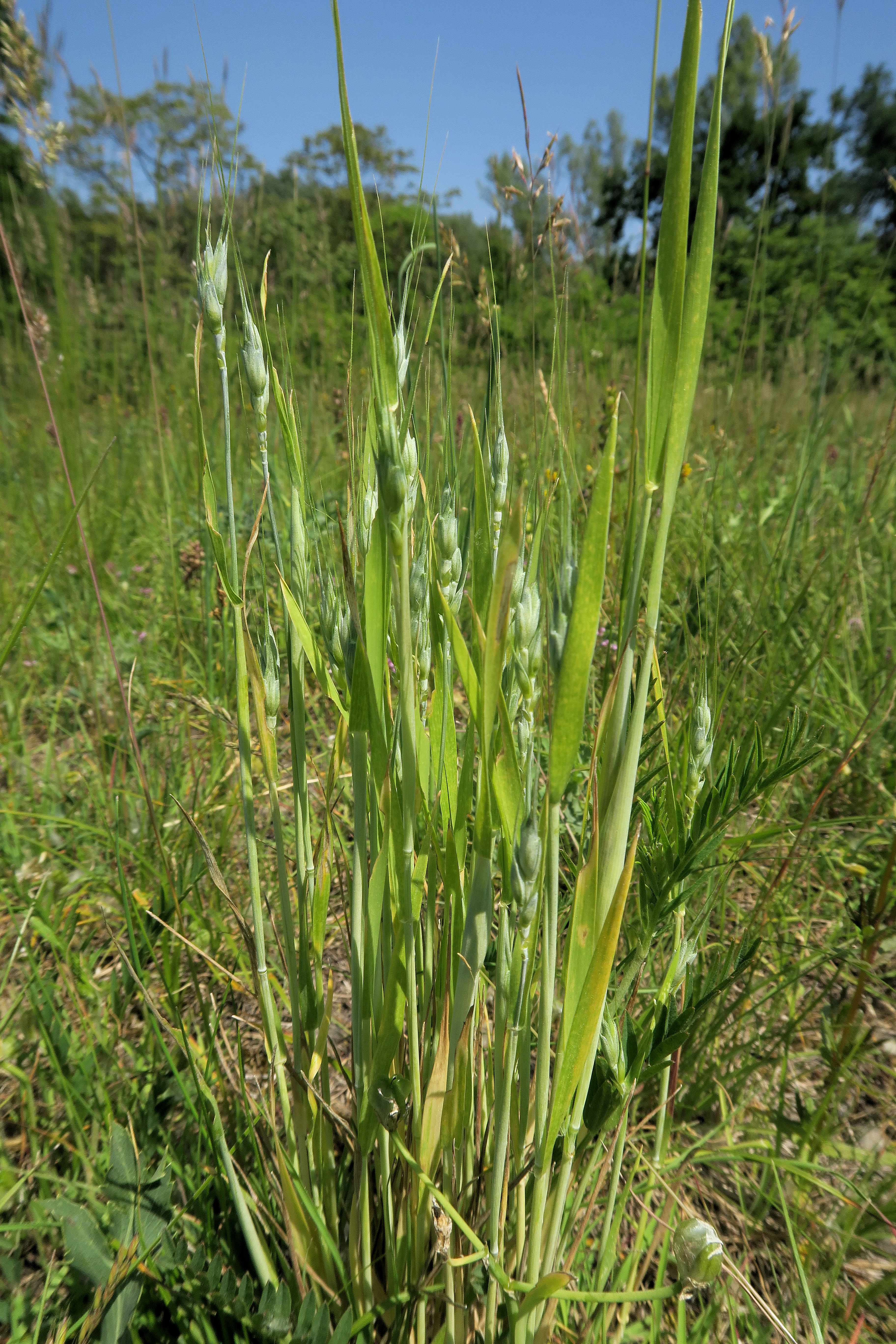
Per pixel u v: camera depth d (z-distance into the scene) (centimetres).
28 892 46
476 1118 26
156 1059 34
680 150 16
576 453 74
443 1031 21
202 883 46
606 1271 27
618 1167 26
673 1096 32
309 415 77
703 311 16
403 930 21
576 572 17
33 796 55
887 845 51
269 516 22
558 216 26
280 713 56
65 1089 31
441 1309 26
